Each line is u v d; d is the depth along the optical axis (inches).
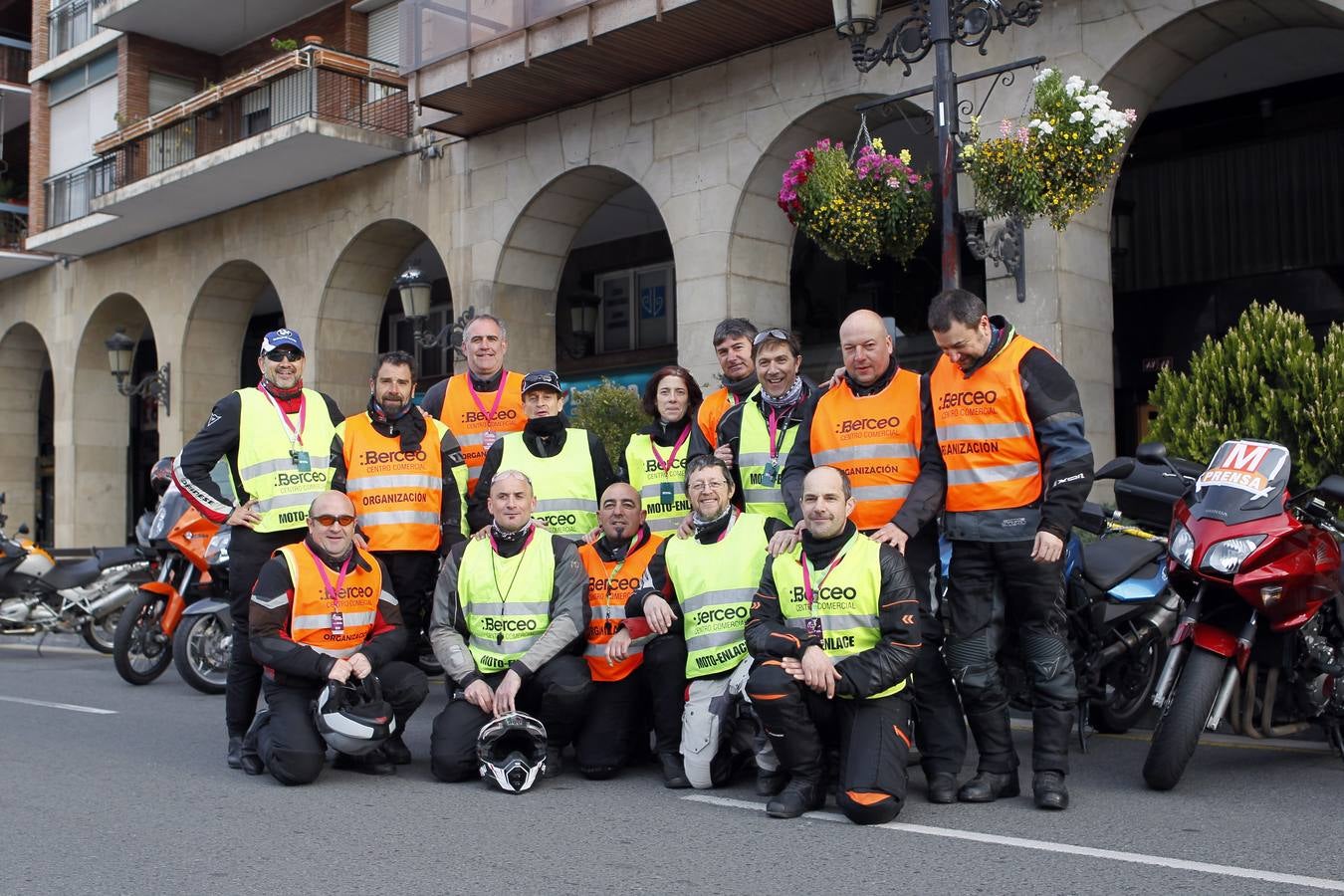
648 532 248.7
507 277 617.3
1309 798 216.2
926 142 556.4
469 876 173.6
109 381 904.9
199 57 875.4
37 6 952.9
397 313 882.1
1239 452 229.8
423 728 306.3
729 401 275.1
